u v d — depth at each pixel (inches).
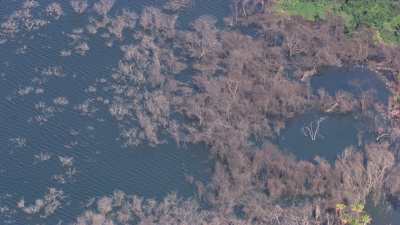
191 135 4945.9
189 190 4640.8
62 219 4424.2
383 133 5024.6
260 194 4601.4
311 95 5305.1
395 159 4849.9
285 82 5319.9
